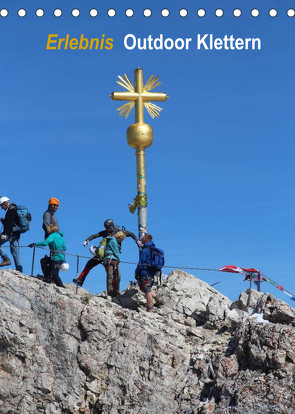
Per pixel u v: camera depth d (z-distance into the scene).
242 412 17.34
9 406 18.70
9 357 18.86
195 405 18.09
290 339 17.95
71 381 18.67
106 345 18.88
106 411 18.44
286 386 17.44
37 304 19.22
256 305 20.25
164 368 18.58
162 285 21.78
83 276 21.50
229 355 18.77
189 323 20.61
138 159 23.33
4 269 19.84
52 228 20.78
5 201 21.11
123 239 21.77
